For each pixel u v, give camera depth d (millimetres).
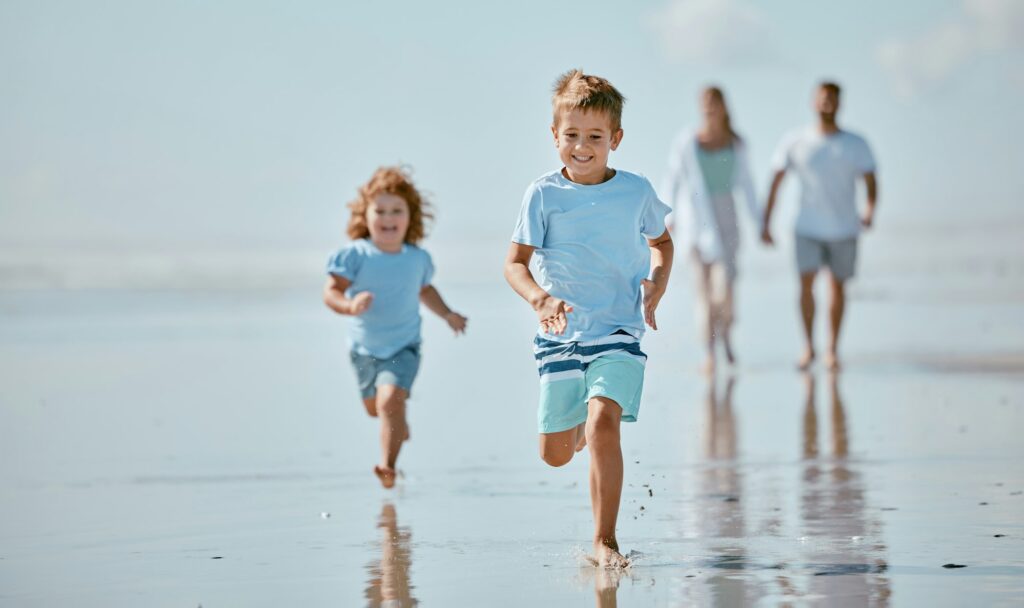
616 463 7906
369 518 9555
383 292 12180
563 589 7266
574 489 10672
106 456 12555
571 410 8461
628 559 7840
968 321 24047
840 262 19109
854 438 12781
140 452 12766
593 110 8398
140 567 8062
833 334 18969
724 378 17984
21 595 7414
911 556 7832
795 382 17391
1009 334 21922
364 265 12172
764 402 15539
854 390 16375
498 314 27766
